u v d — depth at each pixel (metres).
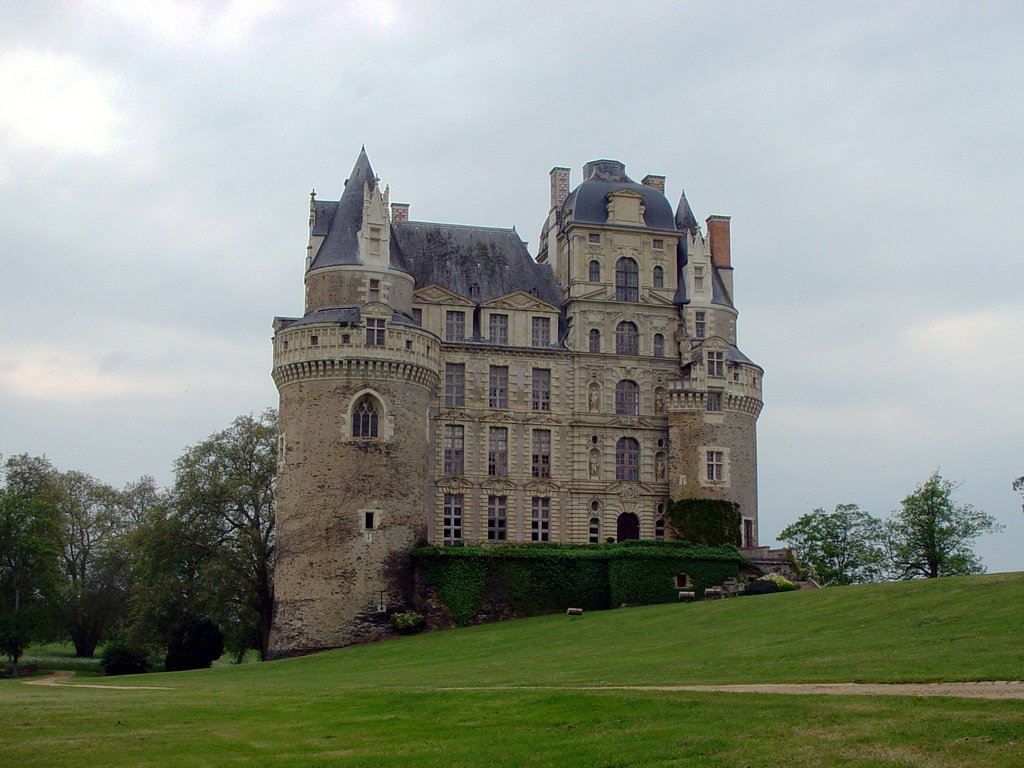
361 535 79.31
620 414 91.62
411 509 81.44
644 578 83.12
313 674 61.12
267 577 94.69
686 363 91.88
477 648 65.12
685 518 88.19
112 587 117.88
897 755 27.27
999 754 26.58
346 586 78.62
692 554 84.50
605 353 91.81
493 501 88.25
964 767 26.08
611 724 32.59
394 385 81.81
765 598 64.69
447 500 87.38
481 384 89.31
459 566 81.06
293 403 81.88
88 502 121.62
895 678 36.00
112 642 112.56
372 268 83.94
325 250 85.19
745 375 91.25
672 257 95.06
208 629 90.75
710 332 93.25
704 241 95.19
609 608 83.62
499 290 93.19
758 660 44.94
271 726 35.44
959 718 29.33
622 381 92.38
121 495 123.62
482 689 40.78
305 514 79.69
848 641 47.44
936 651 41.88
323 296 83.81
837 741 28.75
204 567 92.25
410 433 82.19
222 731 34.62
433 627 79.94
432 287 89.88
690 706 33.56
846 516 102.06
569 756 29.45
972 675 35.31
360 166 88.19
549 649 60.19
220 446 97.25
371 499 79.94
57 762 30.30
